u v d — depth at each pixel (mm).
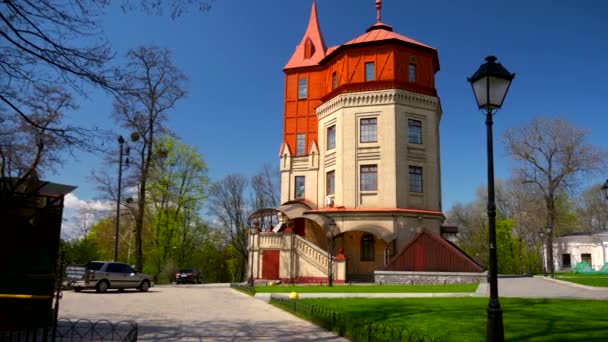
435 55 39594
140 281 28438
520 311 13391
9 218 11211
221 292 27125
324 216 35938
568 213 72312
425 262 31016
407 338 9234
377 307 14852
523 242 70125
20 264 11195
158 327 12328
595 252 62719
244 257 72750
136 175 37562
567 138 53656
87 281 26203
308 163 40656
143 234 56375
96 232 59281
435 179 37344
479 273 29438
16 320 10875
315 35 44156
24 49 8781
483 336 9672
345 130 37312
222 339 10539
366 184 36469
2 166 11969
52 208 11875
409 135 37000
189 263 75000
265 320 13797
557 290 22422
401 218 35031
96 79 9461
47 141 11734
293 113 42375
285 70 43156
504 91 9070
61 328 11867
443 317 12359
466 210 81062
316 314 13156
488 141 9031
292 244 34062
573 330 10250
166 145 51219
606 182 18984
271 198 74500
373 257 35969
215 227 71812
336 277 32531
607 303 15492
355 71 38000
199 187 54375
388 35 38688
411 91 37125
